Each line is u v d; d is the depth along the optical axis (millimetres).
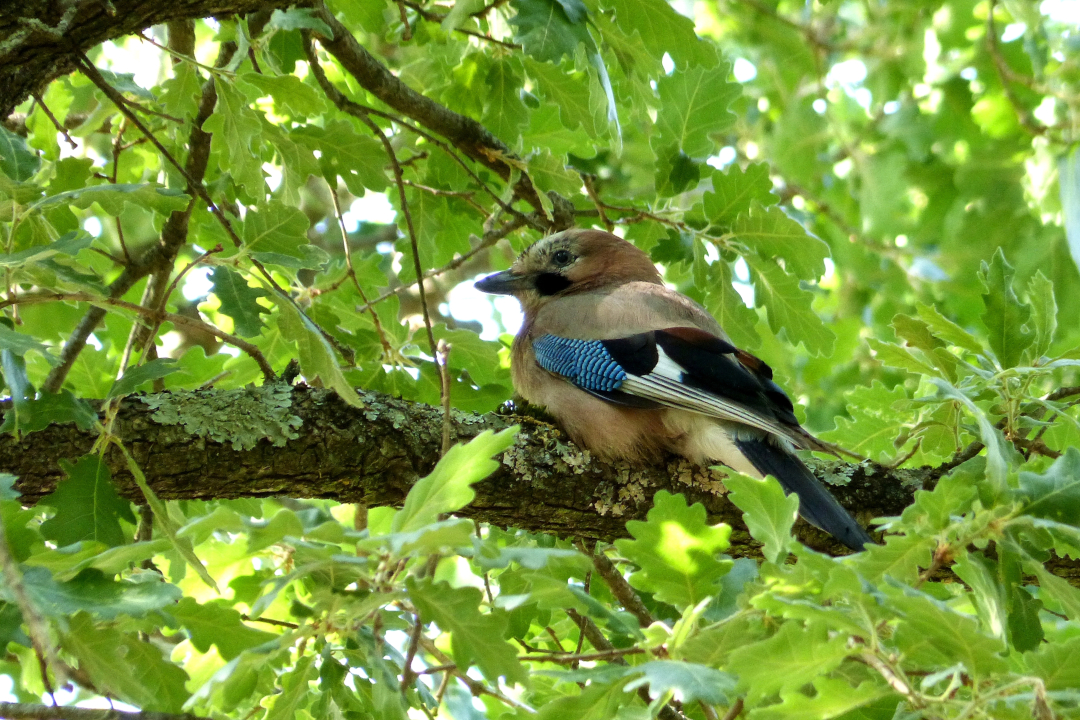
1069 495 5035
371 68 8258
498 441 4531
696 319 8844
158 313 6195
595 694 4762
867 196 15328
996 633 4629
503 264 14680
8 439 5965
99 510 5605
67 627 4414
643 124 13586
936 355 6891
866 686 4215
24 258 5449
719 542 4785
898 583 4309
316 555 4543
